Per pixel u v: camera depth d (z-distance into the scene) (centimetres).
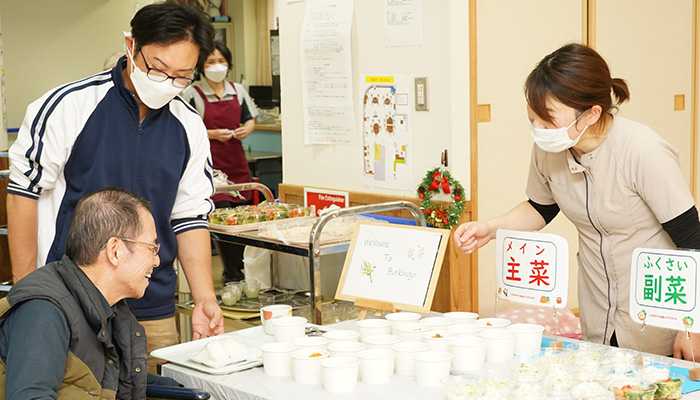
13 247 245
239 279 437
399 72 367
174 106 258
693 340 224
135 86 239
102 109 244
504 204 394
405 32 361
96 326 186
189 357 227
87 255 186
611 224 230
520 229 259
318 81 404
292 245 319
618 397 176
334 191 404
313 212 407
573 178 236
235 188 431
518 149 395
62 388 182
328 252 321
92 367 187
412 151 367
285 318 240
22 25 712
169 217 258
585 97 210
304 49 407
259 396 193
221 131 565
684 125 471
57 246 246
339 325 258
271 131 766
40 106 241
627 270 232
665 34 453
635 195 224
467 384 184
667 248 229
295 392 195
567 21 407
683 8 461
